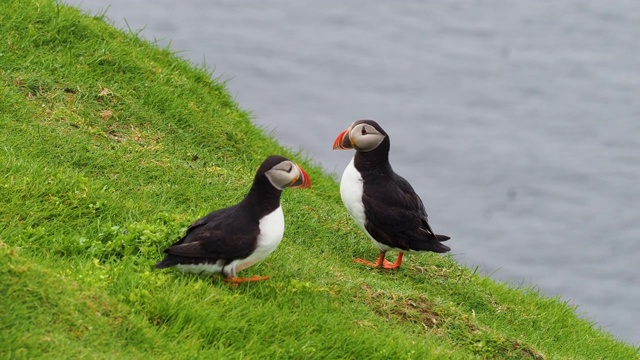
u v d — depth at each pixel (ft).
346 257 41.73
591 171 125.08
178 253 31.24
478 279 44.27
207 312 29.96
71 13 50.88
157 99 48.32
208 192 41.98
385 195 39.55
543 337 40.47
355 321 32.99
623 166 127.65
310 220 43.21
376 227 39.75
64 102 45.03
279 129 125.59
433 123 136.67
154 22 160.56
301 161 53.47
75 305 27.53
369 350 31.35
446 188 119.65
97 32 50.65
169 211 38.52
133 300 29.40
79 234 34.83
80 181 37.50
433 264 43.39
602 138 137.08
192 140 47.55
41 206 35.55
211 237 31.45
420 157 126.11
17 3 49.16
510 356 35.22
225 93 55.31
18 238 32.73
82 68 47.83
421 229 39.75
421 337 33.91
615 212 114.83
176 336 28.91
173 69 53.42
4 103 42.55
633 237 108.47
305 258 37.76
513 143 132.87
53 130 42.22
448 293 40.98
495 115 142.72
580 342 41.37
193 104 49.93
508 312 41.47
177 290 30.76
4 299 26.43
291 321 31.24
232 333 29.89
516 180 121.80
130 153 42.93
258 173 32.30
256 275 34.60
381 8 192.24
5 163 37.32
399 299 36.42
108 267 31.24
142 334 27.91
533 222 111.96
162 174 42.19
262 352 29.53
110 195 37.88
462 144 131.23
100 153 41.73
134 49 52.16
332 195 50.21
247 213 32.17
